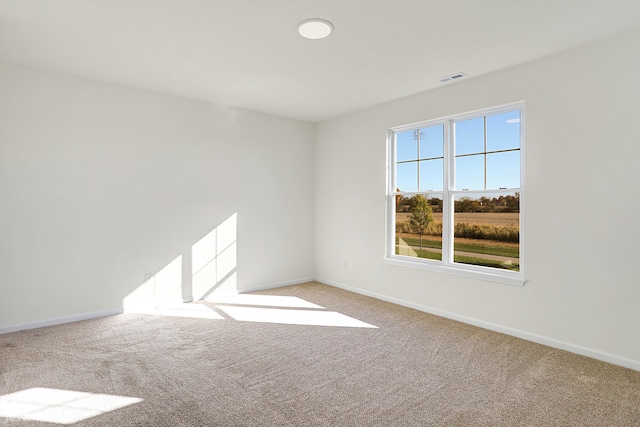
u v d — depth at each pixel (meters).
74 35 2.71
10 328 3.27
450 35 2.69
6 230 3.25
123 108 3.86
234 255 4.74
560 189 3.00
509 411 2.11
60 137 3.50
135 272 3.97
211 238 4.53
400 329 3.47
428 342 3.14
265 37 2.74
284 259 5.26
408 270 4.21
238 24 2.54
